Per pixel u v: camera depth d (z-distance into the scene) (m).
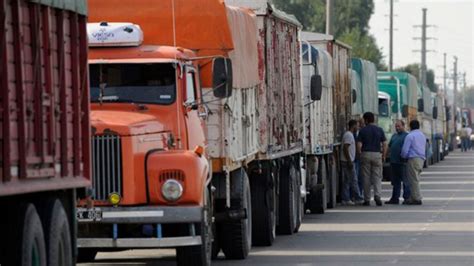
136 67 35.47
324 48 67.94
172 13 37.69
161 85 35.44
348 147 68.25
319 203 60.59
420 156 67.44
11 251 25.00
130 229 33.53
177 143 35.22
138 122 33.75
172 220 33.06
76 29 28.45
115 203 33.09
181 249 34.06
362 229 51.81
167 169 33.12
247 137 41.28
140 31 35.88
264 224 44.41
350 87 75.94
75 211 28.67
